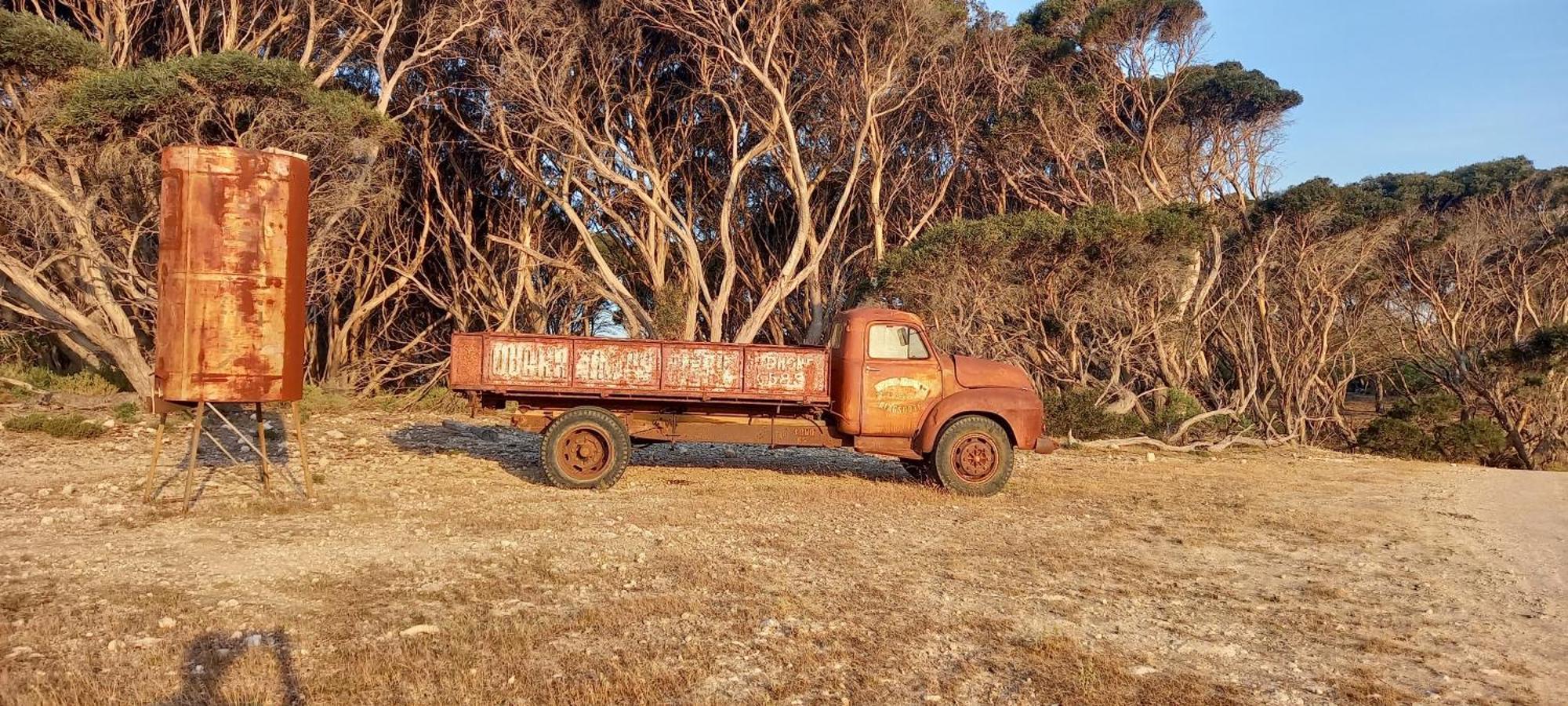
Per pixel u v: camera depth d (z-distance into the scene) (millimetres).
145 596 5848
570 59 23203
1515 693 5043
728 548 7949
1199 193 29172
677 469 13375
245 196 9055
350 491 10359
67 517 8328
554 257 29484
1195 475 15539
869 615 6047
